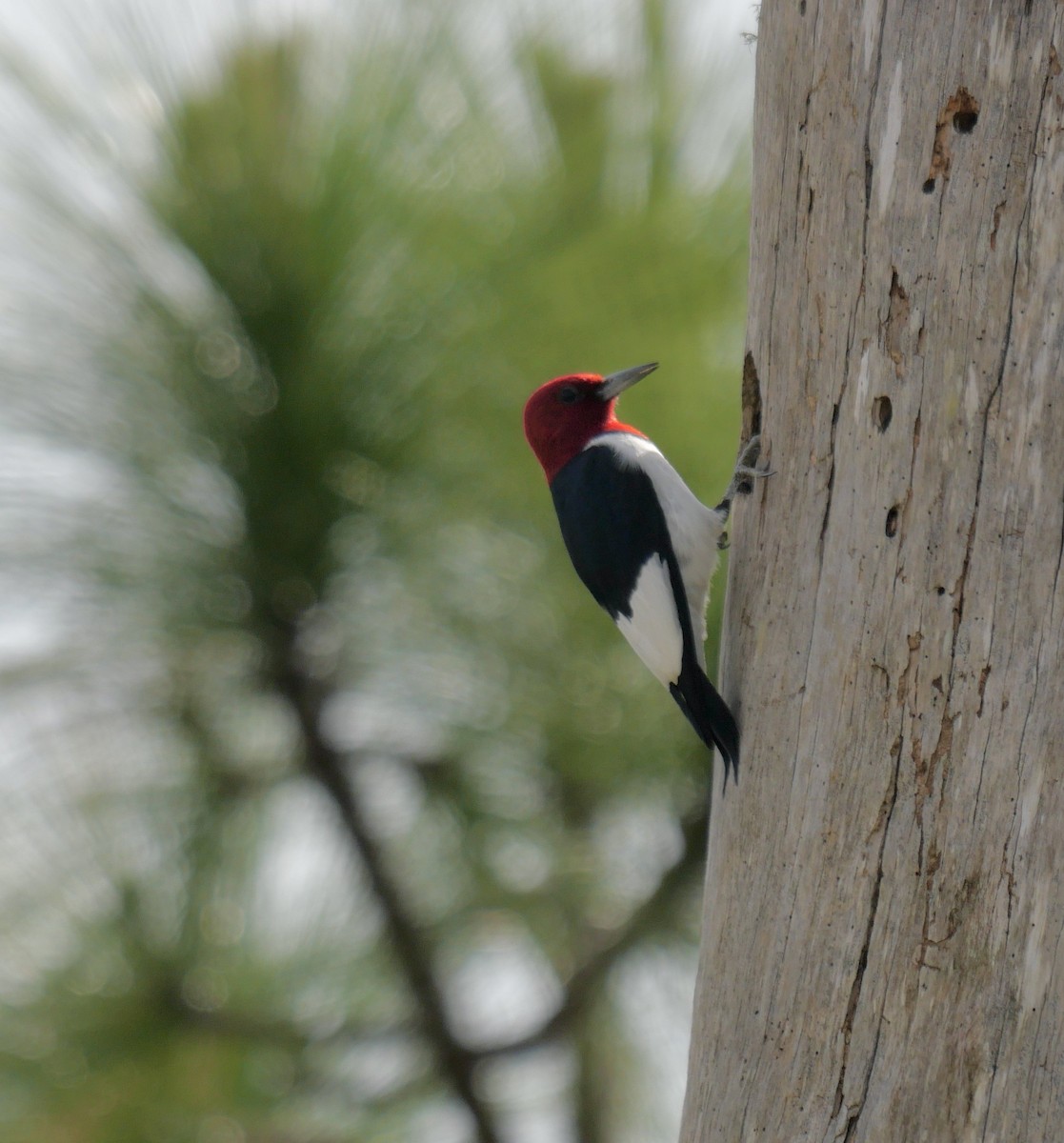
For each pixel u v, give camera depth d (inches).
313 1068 363.3
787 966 241.9
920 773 232.8
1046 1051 219.9
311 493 333.7
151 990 341.7
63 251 324.8
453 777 363.9
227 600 338.3
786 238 263.9
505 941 373.7
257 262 326.3
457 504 347.6
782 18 266.5
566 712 351.6
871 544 242.5
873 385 245.4
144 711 343.9
